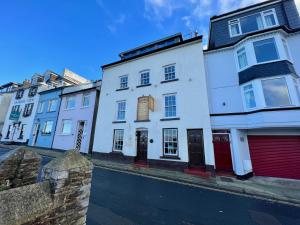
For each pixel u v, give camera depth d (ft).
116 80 54.65
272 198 22.26
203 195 22.62
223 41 43.70
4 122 88.84
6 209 6.40
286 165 32.63
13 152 12.35
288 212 18.24
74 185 9.41
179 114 40.45
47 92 75.05
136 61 52.47
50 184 8.57
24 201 7.07
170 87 43.65
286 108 29.73
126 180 27.96
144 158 43.09
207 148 35.17
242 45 37.86
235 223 15.56
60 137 60.75
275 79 32.32
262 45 35.35
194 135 37.70
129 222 14.48
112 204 18.02
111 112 51.65
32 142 69.31
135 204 18.39
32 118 75.61
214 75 40.60
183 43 44.96
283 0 40.73
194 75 41.45
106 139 49.62
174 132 40.40
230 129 35.88
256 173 34.58
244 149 35.17
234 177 32.81
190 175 32.78
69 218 8.92
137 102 47.42
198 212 17.40
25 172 12.69
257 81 33.12
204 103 38.37
